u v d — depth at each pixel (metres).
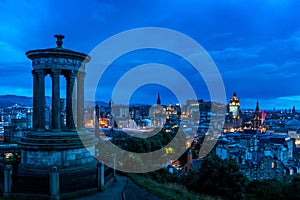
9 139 58.75
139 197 20.78
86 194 20.48
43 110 24.73
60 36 25.47
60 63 24.56
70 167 23.53
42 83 24.62
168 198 21.52
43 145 22.88
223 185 29.50
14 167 26.19
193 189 31.78
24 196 18.88
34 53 24.36
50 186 18.83
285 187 45.47
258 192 43.59
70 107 25.45
